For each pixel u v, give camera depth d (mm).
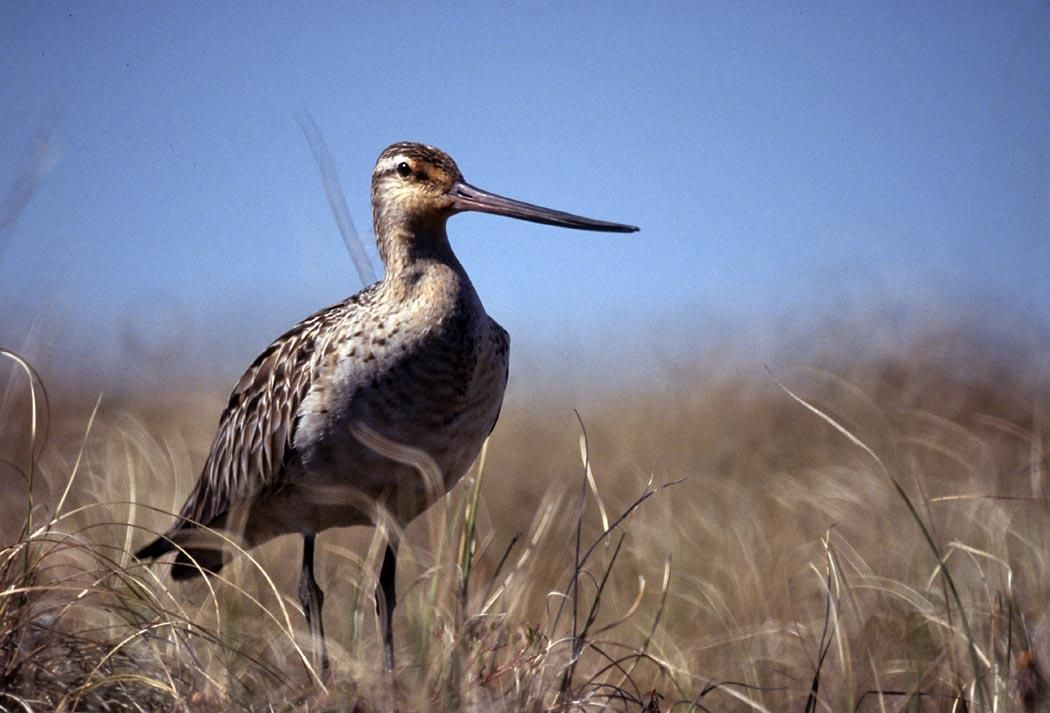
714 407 18906
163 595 11188
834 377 17016
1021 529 12547
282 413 11414
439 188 11523
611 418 20062
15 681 8852
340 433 11086
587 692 9820
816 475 15375
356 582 11734
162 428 18859
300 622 12047
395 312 11070
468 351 11062
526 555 11609
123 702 9008
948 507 13508
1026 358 18938
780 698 10992
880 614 11609
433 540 13328
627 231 12141
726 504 15180
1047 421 17547
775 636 11844
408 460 11008
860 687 10789
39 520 13953
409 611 11070
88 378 21578
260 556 13750
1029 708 9453
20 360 10602
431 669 9477
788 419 17984
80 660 9219
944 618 10797
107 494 13695
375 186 11758
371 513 11461
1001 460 16359
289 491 11648
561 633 11555
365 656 10492
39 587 9164
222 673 9547
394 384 10953
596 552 14125
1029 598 11406
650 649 11672
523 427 20172
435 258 11359
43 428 18734
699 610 12891
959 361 18750
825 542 10984
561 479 17484
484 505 15945
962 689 9641
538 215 11906
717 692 11062
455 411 11125
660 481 16328
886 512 13766
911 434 16969
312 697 9281
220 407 19297
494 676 9508
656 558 13633
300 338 11695
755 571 12711
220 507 12320
